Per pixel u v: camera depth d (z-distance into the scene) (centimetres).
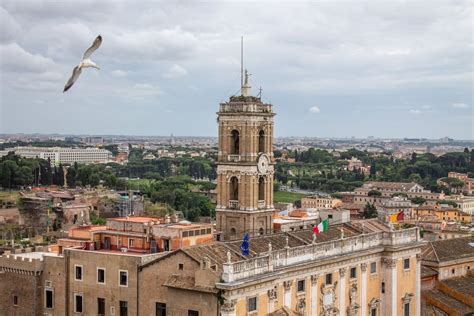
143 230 12738
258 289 10956
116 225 13088
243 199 13488
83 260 11744
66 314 11912
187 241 12206
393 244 14112
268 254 11238
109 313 11481
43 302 12175
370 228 14525
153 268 11031
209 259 10706
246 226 13450
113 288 11431
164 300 10912
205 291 10425
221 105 13700
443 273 16575
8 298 12469
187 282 10662
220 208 13725
